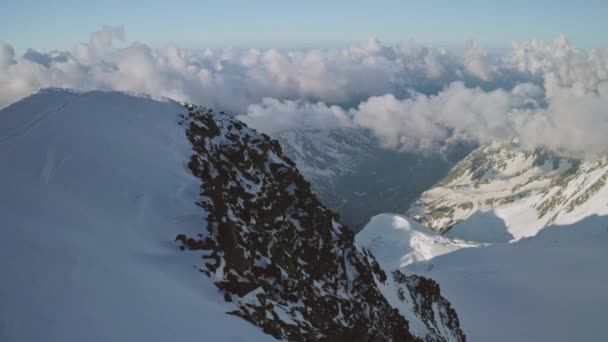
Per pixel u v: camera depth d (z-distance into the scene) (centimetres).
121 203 2945
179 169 3641
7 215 2300
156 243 2750
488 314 9931
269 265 3117
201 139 4306
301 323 2789
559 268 14125
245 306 2458
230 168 4128
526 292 11606
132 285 2036
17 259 1906
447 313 7206
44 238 2175
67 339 1466
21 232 2158
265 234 3459
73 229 2444
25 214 2391
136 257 2478
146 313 1808
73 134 3406
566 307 10262
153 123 4141
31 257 1958
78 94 4212
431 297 7219
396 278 6562
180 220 3011
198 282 2473
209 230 2964
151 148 3731
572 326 8925
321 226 4278
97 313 1680
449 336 6347
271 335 2233
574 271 13625
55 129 3388
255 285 2723
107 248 2403
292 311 2892
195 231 2936
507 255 16688
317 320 3053
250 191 3966
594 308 10006
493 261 16038
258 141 4956
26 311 1560
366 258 5378
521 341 8019
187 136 4209
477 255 17225
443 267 16388
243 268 2883
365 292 4103
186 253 2717
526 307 10388
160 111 4400
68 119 3606
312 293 3391
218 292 2466
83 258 2116
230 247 2912
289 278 3216
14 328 1455
